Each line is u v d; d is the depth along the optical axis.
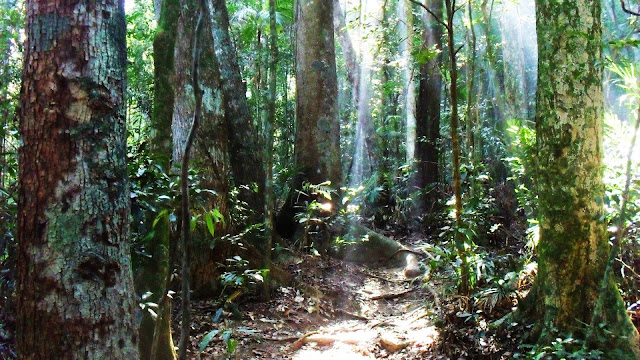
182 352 2.50
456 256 5.63
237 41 14.02
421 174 11.94
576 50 4.39
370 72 13.62
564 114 4.48
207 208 6.44
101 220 2.46
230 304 6.12
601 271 4.55
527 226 8.30
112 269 2.50
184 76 6.63
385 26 11.34
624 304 4.64
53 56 2.41
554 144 4.57
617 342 4.36
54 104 2.39
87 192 2.42
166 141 4.27
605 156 5.52
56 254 2.37
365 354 5.54
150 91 12.47
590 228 4.52
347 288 7.75
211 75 6.81
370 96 13.67
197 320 5.80
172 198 3.93
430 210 11.49
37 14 2.43
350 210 8.95
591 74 4.41
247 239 7.54
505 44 13.38
